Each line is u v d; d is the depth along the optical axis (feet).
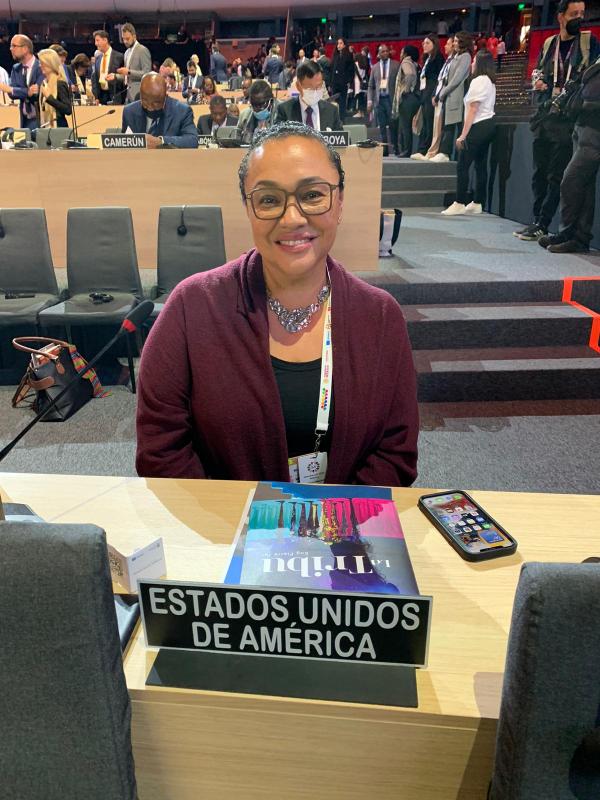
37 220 11.87
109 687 1.85
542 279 13.14
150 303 3.87
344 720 2.22
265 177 3.28
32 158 13.52
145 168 13.58
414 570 2.89
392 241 15.16
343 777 2.34
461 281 13.15
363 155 13.24
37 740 1.90
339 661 2.33
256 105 17.71
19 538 1.72
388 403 4.04
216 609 2.26
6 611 1.72
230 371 3.83
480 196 22.59
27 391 10.92
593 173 14.94
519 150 19.07
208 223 12.03
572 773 1.77
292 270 3.45
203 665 2.36
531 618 1.68
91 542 1.71
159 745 2.38
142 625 2.37
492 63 19.86
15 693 1.83
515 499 3.46
